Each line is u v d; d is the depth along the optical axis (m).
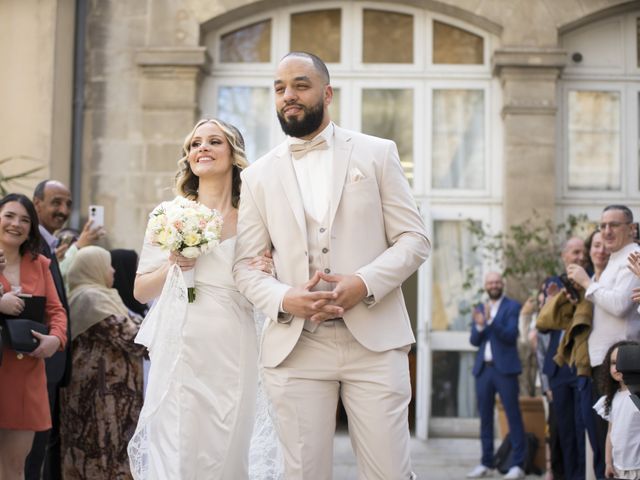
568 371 6.82
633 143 10.02
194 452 4.13
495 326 8.08
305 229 3.60
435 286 10.02
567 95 10.05
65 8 9.91
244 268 3.72
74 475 5.66
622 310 5.36
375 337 3.51
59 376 5.41
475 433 9.79
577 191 9.99
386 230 3.67
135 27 9.99
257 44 10.27
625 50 10.06
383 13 10.22
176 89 9.92
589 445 6.16
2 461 4.99
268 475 4.43
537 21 9.81
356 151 3.65
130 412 5.68
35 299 5.05
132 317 5.88
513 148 9.76
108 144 9.95
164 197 9.88
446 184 10.08
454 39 10.19
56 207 6.55
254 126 10.20
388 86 10.13
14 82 9.72
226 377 4.21
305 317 3.48
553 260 9.27
